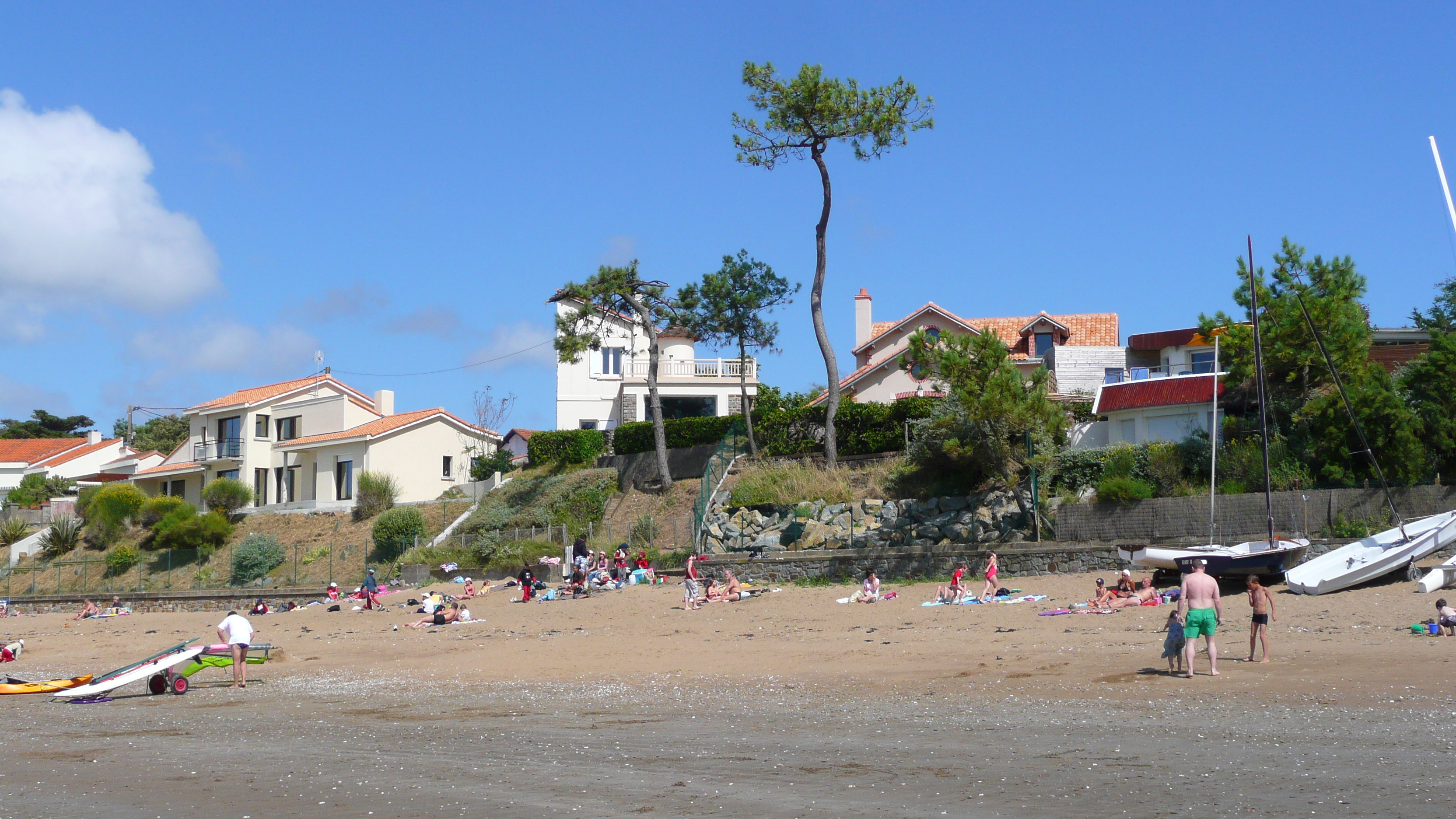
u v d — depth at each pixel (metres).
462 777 12.37
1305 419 33.78
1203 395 38.53
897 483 38.72
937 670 19.83
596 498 50.00
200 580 53.50
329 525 57.88
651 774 12.16
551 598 37.34
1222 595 26.86
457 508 54.75
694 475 49.19
